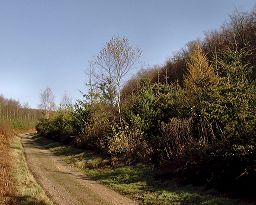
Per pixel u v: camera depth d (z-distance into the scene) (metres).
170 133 22.16
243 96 17.97
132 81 47.38
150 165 21.70
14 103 105.94
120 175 20.91
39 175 21.78
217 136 19.50
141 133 26.14
